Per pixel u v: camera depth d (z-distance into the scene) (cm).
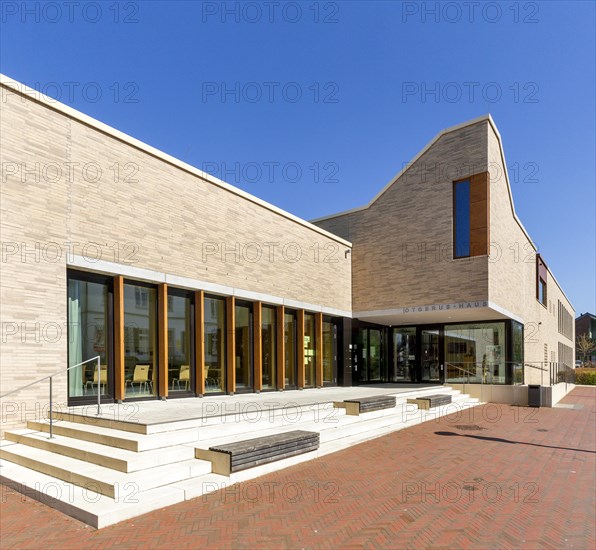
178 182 1256
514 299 1967
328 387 1841
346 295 1947
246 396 1381
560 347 3959
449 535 504
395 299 1839
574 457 871
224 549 470
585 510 581
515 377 1867
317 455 852
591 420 1353
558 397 1900
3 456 770
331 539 494
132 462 632
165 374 1178
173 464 677
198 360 1291
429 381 2072
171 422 768
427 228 1770
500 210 1777
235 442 752
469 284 1636
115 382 1079
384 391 1617
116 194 1091
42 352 915
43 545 479
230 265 1404
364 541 489
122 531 512
